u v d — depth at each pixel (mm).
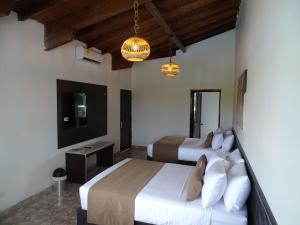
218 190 2059
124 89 6512
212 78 6180
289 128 1116
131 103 7012
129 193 2332
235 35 5727
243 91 3006
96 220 2354
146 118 6918
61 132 3936
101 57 5066
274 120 1409
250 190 2045
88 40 4520
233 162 2656
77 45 4352
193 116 6613
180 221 2080
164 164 3406
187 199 2178
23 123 3154
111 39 4609
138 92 6953
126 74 6629
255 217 1812
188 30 5195
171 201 2170
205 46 6195
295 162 1015
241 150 3076
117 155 6039
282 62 1268
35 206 3160
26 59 3180
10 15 2926
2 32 2818
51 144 3711
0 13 2463
